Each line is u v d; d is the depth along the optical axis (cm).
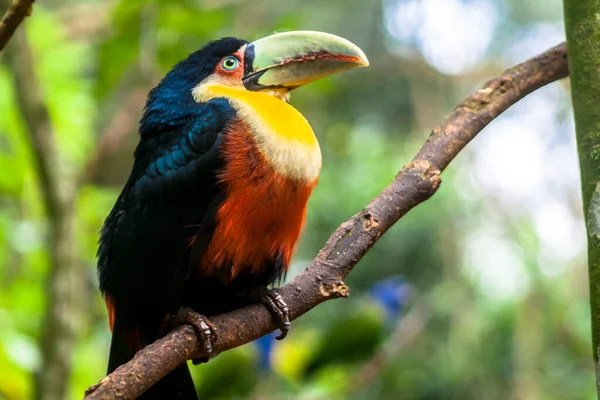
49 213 1006
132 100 1554
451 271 1689
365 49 2102
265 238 642
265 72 720
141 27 1135
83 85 1296
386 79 2038
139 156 679
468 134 625
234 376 936
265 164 630
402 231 1692
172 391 648
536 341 1652
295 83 721
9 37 527
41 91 1006
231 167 627
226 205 626
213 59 721
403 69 2033
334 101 2003
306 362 1005
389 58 2045
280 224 644
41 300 1166
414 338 1528
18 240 1190
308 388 1013
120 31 1138
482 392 1602
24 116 997
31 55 1006
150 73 1162
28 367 1056
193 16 1155
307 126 676
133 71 1309
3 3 973
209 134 639
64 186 1009
